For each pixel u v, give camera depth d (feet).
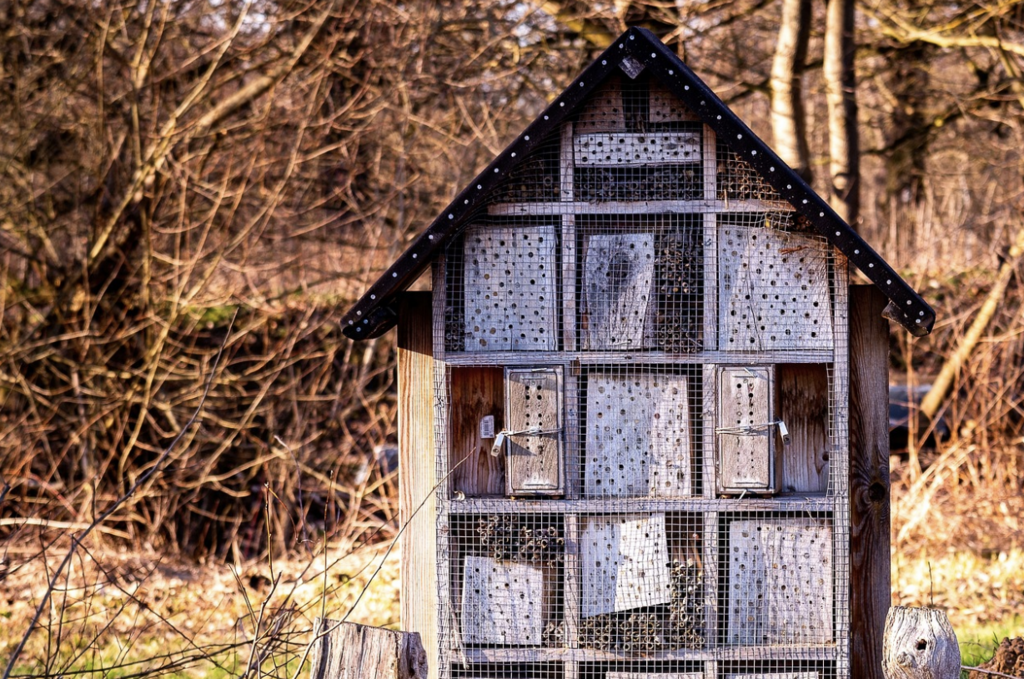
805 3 34.53
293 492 33.94
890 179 49.52
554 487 13.37
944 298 39.42
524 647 13.51
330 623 10.87
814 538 13.38
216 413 34.86
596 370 13.53
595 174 13.58
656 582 13.34
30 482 31.40
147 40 34.91
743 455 13.29
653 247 13.53
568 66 37.14
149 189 34.22
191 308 35.22
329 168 36.19
